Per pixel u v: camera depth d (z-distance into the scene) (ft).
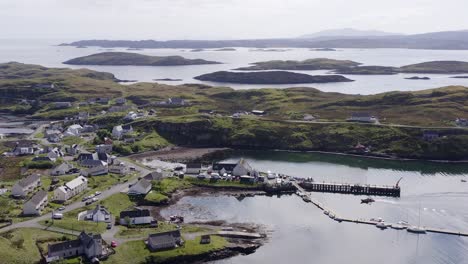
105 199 613.52
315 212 619.67
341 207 637.71
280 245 511.40
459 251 499.92
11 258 428.15
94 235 460.14
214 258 477.36
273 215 605.31
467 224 572.51
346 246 510.17
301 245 511.81
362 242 520.83
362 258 481.05
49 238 477.77
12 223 513.86
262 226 564.71
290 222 580.71
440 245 514.27
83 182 655.76
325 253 492.13
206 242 497.87
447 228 559.79
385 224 563.48
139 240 490.49
